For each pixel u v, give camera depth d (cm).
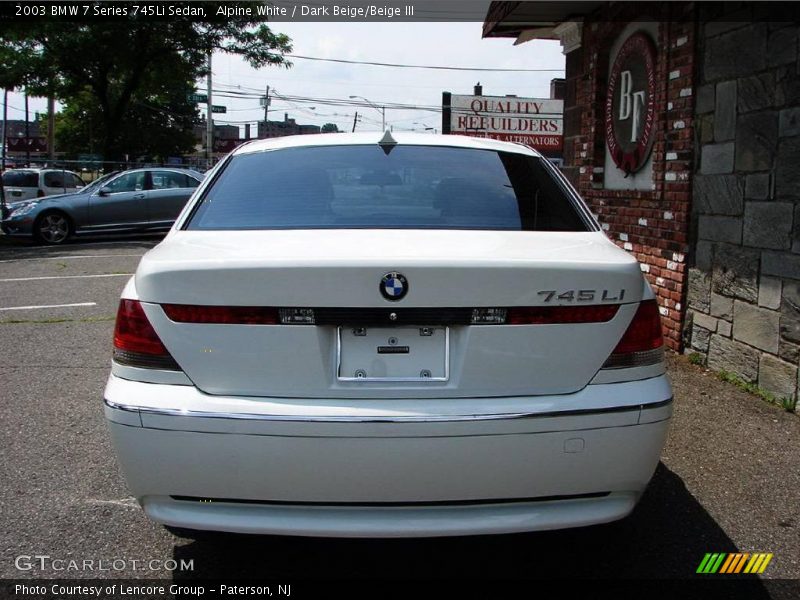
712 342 540
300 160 328
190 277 232
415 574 282
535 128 3856
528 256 241
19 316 739
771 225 470
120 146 3972
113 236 1553
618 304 241
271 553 297
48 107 3275
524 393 235
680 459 388
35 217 1385
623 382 241
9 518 321
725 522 321
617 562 289
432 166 324
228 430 227
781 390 464
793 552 297
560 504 240
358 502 231
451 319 231
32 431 424
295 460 227
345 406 229
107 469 372
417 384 233
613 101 704
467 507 235
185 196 1535
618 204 685
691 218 564
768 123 470
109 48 2177
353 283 228
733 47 507
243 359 231
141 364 237
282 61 2333
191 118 4859
